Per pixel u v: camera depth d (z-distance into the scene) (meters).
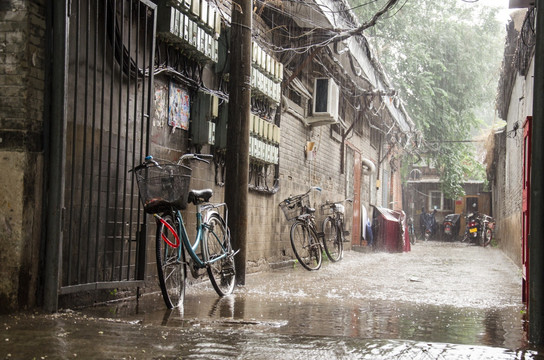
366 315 5.25
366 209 20.08
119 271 5.50
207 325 4.48
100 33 5.41
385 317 5.16
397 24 24.06
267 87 9.33
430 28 26.47
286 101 10.63
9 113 4.32
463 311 5.70
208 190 6.09
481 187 35.03
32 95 4.37
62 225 4.48
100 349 3.25
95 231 5.34
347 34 9.84
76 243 5.02
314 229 11.00
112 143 5.63
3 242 4.29
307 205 11.27
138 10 5.51
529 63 10.46
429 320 5.06
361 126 18.98
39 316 4.21
